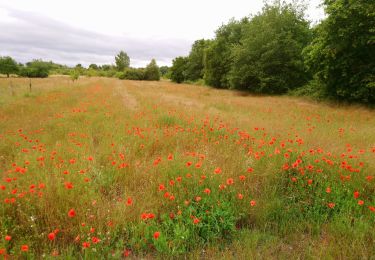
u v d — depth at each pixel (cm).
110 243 302
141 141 637
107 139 658
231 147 617
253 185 441
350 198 403
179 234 303
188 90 2928
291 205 394
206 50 3975
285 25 2664
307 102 1803
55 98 1438
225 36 3906
